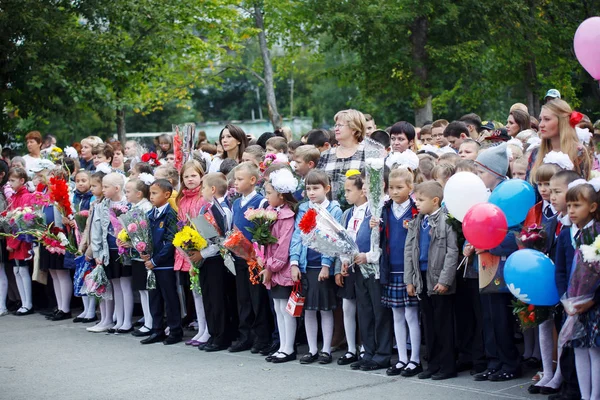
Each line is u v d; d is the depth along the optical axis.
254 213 6.98
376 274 6.51
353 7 17.86
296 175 7.42
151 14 16.56
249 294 7.52
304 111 54.44
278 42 23.28
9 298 10.91
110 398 6.04
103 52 15.71
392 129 8.00
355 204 6.93
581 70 17.83
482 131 9.04
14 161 11.71
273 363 7.01
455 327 6.47
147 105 25.52
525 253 5.22
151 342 8.19
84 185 9.60
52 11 15.30
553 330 5.81
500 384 5.87
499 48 18.17
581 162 5.84
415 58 18.39
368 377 6.32
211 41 22.52
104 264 8.73
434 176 6.74
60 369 7.10
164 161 11.30
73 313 10.26
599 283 4.84
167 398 5.96
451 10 17.27
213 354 7.52
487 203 5.48
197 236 7.41
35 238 9.97
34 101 15.63
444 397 5.59
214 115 60.16
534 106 18.78
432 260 6.06
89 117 30.91
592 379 5.10
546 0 17.77
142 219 8.03
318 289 6.82
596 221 4.96
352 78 20.02
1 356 7.76
